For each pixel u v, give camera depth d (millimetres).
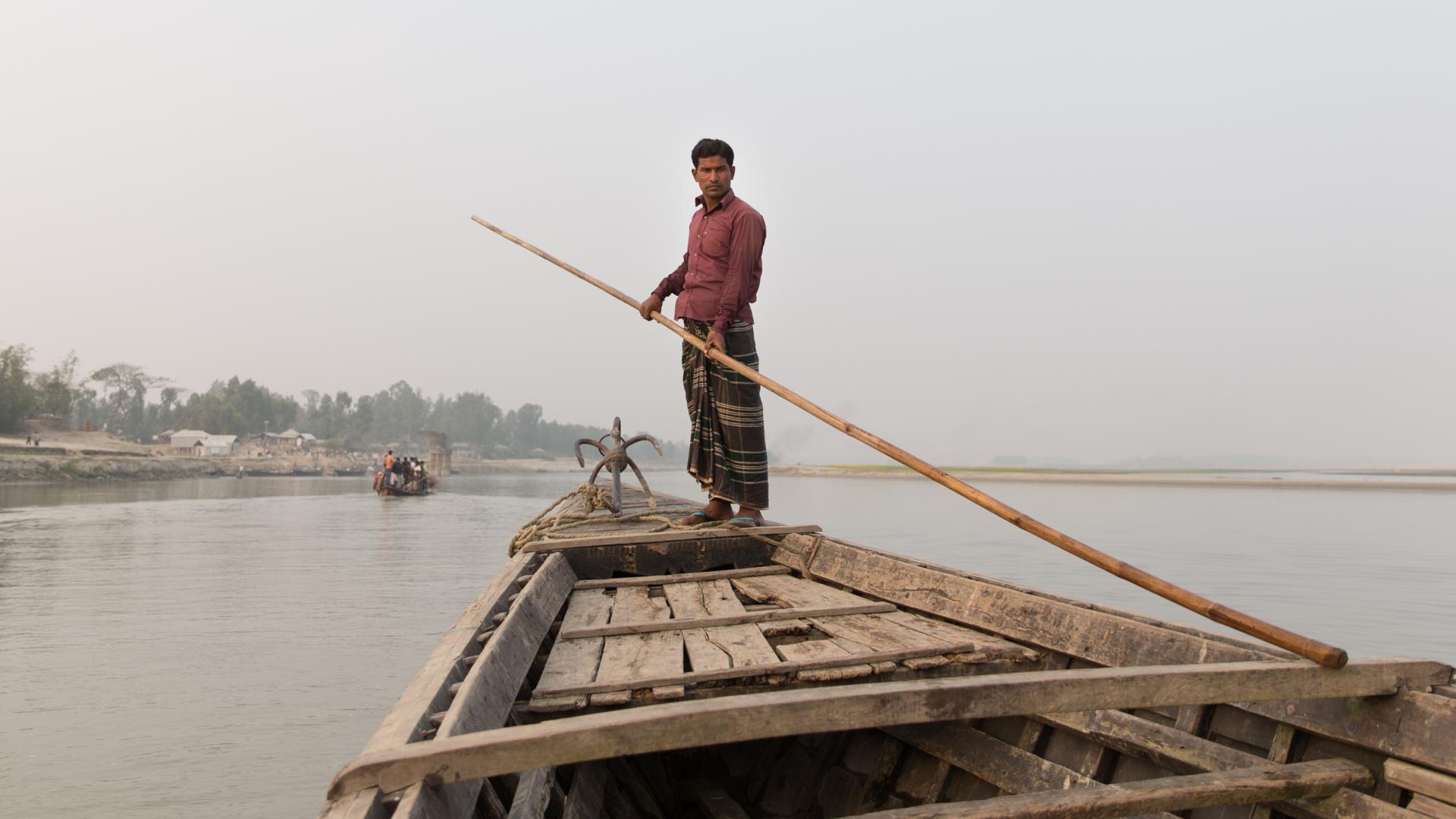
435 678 2078
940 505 26922
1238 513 23406
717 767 3295
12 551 13773
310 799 4262
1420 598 8859
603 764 2656
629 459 6195
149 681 6262
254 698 5848
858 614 3342
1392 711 1939
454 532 17641
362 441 140125
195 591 10047
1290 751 2133
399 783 1486
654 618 3250
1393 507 25906
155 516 21438
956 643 2775
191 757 4809
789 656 2689
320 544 14984
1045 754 2574
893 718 1724
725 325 4125
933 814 1700
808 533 4395
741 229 4199
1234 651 2213
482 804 1923
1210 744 2152
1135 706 1841
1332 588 9484
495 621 2775
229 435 111250
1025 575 10523
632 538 4305
